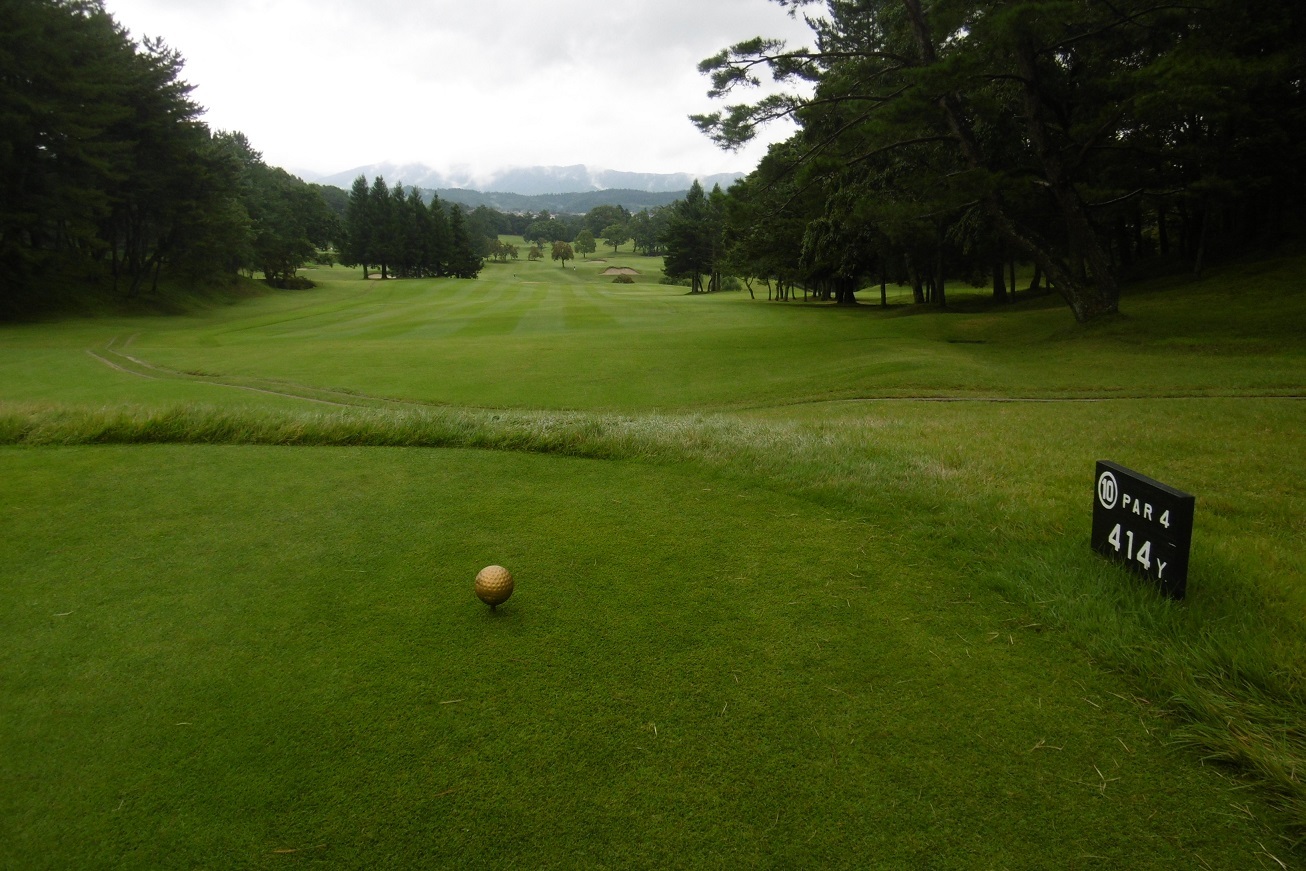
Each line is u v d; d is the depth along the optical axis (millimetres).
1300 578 4430
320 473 6918
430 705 3270
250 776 2818
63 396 18562
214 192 54781
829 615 4121
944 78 20312
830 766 2893
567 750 2979
